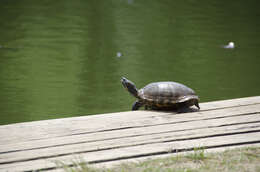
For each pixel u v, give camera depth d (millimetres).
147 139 4230
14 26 19156
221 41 16391
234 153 3848
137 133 4410
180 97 5258
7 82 10922
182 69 12383
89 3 26531
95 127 4582
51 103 9195
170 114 5141
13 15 22000
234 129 4523
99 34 17719
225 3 26859
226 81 11070
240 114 5062
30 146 4023
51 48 15180
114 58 13812
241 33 17953
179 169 3451
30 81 11031
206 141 4184
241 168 3490
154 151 3910
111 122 4770
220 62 13250
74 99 9461
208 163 3617
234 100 5715
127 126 4629
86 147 4016
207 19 21281
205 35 17531
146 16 22031
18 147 3996
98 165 3609
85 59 13664
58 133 4387
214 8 24891
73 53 14469
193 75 11695
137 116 5031
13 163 3664
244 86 10578
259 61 13344
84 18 21453
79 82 11000
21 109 8711
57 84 10836
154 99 5305
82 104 9156
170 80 11117
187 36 17375
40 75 11656
